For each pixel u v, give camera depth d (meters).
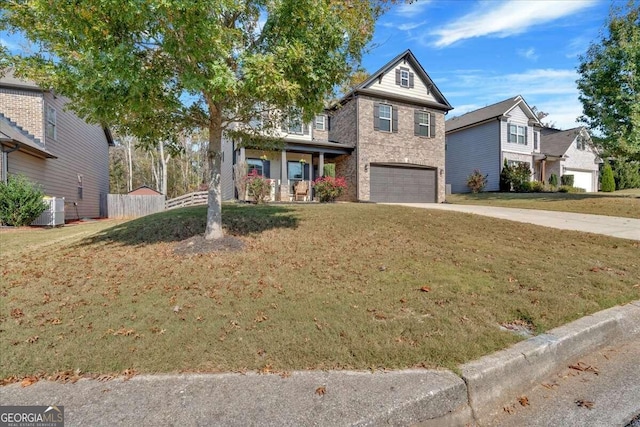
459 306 3.37
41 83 4.38
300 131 16.36
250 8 5.25
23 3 4.01
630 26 12.58
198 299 3.58
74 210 16.34
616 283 4.09
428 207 11.22
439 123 17.23
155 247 5.84
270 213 8.61
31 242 7.35
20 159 11.95
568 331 2.87
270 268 4.66
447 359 2.41
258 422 1.80
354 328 2.88
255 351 2.54
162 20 3.82
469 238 6.45
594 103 13.62
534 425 2.04
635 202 11.84
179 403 1.97
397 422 1.90
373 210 9.45
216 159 5.93
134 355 2.49
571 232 7.19
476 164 21.89
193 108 5.91
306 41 4.77
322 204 11.60
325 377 2.22
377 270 4.56
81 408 1.94
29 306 3.46
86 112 4.70
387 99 15.91
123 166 37.72
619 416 2.10
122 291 3.87
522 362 2.45
